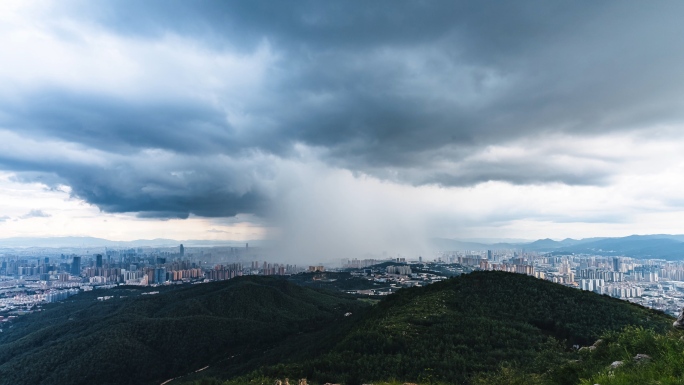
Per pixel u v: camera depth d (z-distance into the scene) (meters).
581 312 58.00
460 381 40.59
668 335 20.14
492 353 46.38
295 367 52.78
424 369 44.12
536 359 38.66
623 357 19.30
